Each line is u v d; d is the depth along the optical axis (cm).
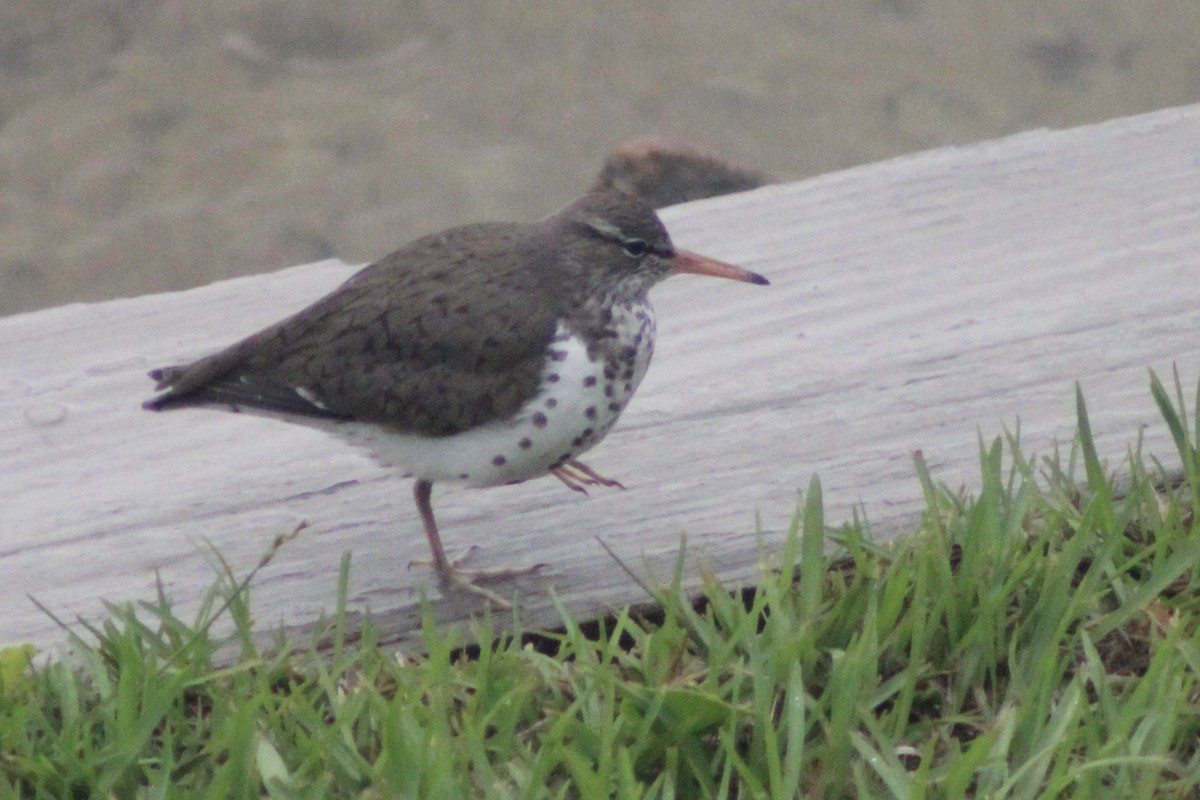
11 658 942
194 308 1352
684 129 2455
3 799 841
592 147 2422
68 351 1293
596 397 1035
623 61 2597
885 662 927
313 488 1141
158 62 2583
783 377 1216
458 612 1017
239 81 2553
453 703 902
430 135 2441
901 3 2755
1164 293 1277
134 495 1134
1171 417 1045
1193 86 2533
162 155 2417
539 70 2577
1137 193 1418
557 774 871
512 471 1040
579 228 1057
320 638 977
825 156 2400
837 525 1057
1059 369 1199
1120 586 956
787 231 1405
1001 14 2712
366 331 1015
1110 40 2647
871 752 835
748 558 1045
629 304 1071
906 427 1153
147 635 942
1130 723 841
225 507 1122
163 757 858
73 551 1079
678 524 1080
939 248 1363
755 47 2631
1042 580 958
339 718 856
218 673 898
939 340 1244
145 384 1249
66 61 2600
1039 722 859
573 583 1036
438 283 1027
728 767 837
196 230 2284
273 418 1068
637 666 918
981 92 2528
